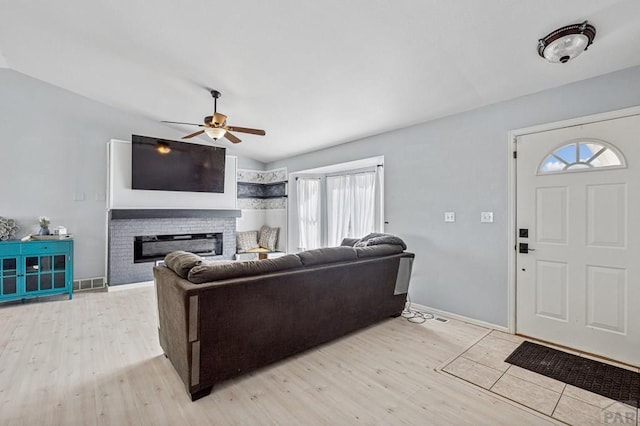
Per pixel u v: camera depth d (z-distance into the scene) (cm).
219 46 279
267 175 677
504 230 304
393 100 329
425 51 244
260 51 278
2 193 404
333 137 467
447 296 348
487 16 200
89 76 393
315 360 247
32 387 206
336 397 198
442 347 270
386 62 265
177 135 548
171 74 350
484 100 308
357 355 256
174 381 214
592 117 254
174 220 505
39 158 426
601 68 242
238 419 177
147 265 480
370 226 492
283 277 232
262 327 224
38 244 385
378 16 213
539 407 188
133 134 476
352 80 304
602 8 181
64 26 296
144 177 468
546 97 279
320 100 359
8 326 314
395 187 403
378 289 314
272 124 448
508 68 253
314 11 219
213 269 204
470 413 183
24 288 379
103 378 217
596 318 254
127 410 183
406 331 306
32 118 421
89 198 463
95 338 287
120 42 304
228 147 586
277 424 173
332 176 557
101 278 473
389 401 194
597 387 209
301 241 586
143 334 297
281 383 214
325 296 264
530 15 195
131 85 400
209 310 196
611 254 247
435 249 359
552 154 275
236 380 218
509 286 300
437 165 358
